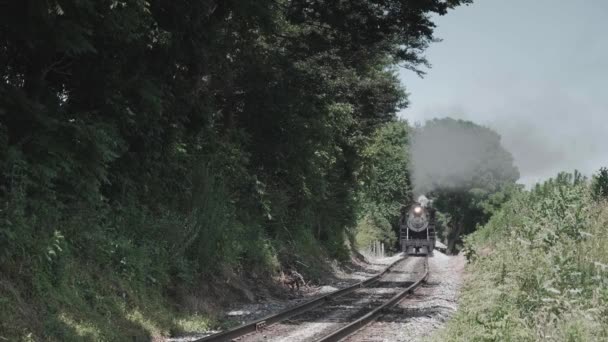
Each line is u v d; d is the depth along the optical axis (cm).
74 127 1390
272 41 2734
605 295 1255
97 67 1545
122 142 1638
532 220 2292
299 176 3366
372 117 4303
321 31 2638
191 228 1945
